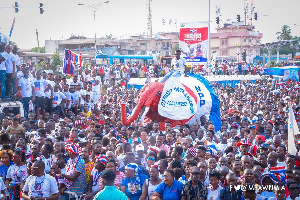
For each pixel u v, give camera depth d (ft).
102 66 131.85
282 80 144.25
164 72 140.67
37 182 29.94
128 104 73.26
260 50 347.36
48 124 48.98
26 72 60.29
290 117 40.91
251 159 32.83
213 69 156.76
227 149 39.04
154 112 58.90
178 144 40.40
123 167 33.91
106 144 41.09
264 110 73.41
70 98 66.69
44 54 175.11
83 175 32.24
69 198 31.78
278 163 33.96
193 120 60.54
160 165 32.09
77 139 40.63
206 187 28.30
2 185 31.48
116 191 25.55
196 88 62.34
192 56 129.49
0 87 59.06
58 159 34.27
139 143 41.29
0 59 58.29
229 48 324.39
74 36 293.84
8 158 35.94
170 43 315.99
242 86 125.39
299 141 43.83
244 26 321.73
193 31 128.77
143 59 171.22
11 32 67.10
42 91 62.59
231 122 60.90
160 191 28.66
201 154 35.37
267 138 49.62
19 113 59.67
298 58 249.34
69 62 80.74
